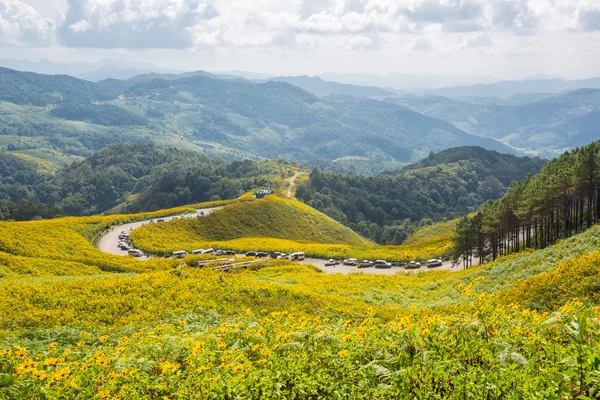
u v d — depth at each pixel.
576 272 24.33
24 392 11.11
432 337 11.91
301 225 136.25
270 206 137.50
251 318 21.67
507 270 40.50
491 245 76.50
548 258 38.34
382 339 12.71
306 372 10.83
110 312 26.50
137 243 94.38
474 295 34.00
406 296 40.97
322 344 12.89
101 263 60.34
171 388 10.71
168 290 31.31
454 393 9.14
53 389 11.13
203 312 26.77
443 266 82.12
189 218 118.88
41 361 15.02
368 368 10.61
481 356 10.92
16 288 30.45
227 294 31.38
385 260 87.25
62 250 70.00
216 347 13.82
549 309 21.75
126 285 32.03
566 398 8.24
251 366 11.18
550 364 9.67
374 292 41.28
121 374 11.68
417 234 167.50
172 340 14.99
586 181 58.12
